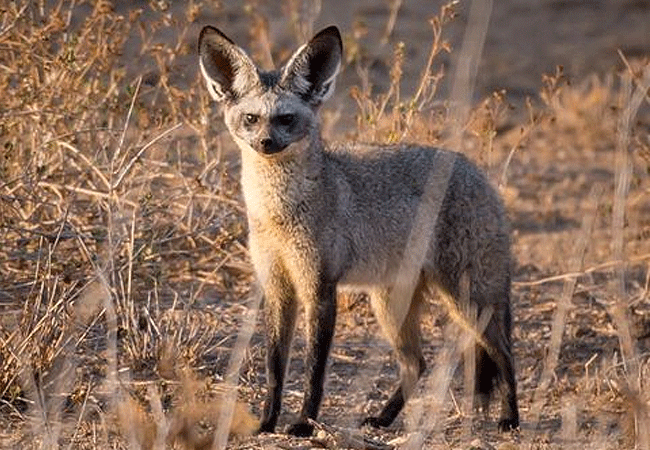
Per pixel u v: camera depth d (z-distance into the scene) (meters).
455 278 11.84
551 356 11.00
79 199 14.20
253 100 11.31
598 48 28.86
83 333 11.66
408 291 11.75
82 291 12.01
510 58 27.72
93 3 14.50
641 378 11.18
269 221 11.20
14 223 13.42
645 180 19.14
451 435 10.93
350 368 12.70
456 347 11.39
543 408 11.80
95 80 14.37
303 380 12.27
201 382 10.89
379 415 11.56
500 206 12.03
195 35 23.61
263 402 11.55
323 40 11.50
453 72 24.33
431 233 11.73
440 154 11.95
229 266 14.34
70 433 10.10
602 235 17.38
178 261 14.34
